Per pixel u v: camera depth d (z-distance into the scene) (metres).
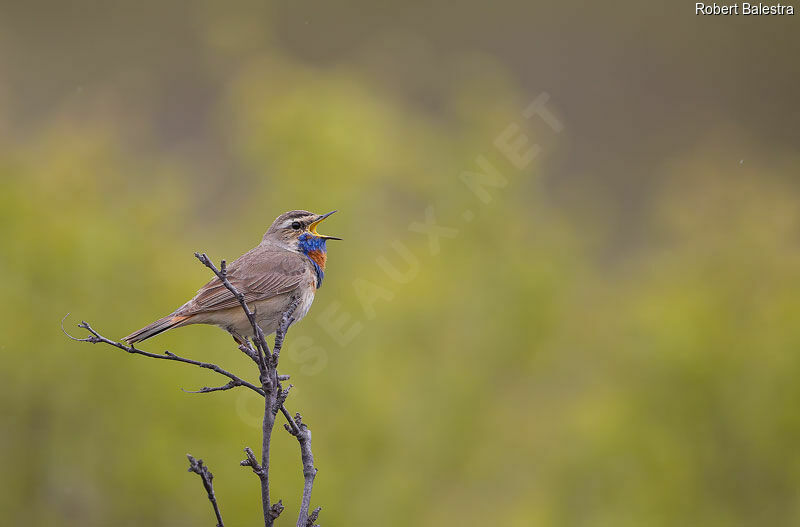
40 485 15.26
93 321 15.38
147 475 14.99
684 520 15.46
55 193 16.33
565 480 16.02
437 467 17.05
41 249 15.54
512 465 17.08
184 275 16.23
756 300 16.44
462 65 19.81
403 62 22.62
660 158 28.06
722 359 15.88
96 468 15.30
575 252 19.31
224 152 23.11
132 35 26.89
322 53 28.39
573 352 18.12
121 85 24.14
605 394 16.39
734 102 30.14
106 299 15.65
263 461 7.99
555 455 16.64
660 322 16.19
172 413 15.25
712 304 16.22
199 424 15.27
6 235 15.59
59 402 15.31
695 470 15.70
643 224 25.06
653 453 15.66
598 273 20.61
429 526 16.39
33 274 15.52
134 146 20.28
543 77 30.02
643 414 15.91
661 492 15.53
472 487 16.89
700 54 30.73
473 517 16.45
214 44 19.88
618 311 18.16
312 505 15.48
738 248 16.83
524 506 16.03
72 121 17.91
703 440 15.82
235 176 21.39
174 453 15.11
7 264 15.46
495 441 17.33
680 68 30.62
